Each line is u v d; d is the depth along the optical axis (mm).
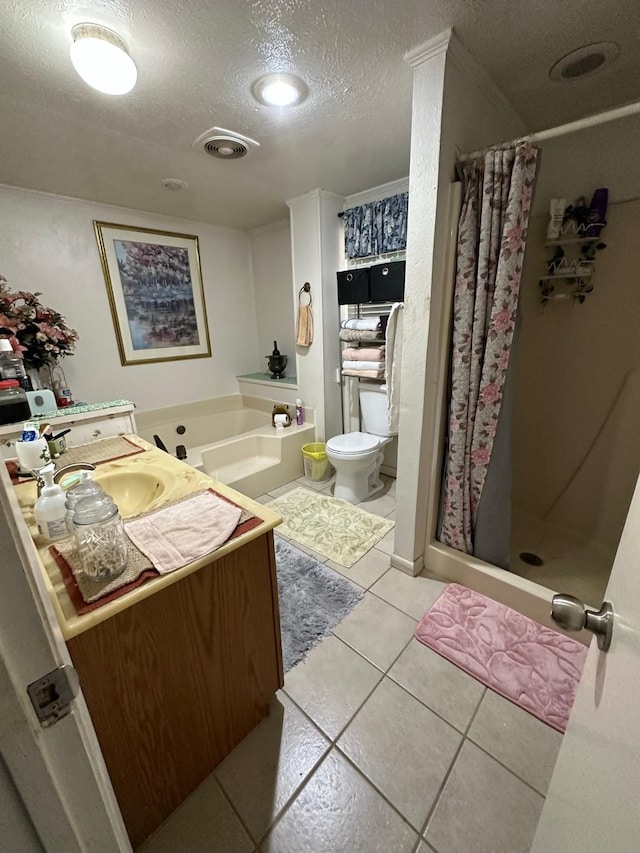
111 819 470
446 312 1466
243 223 3250
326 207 2551
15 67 1210
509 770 1008
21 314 1902
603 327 1785
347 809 936
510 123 1629
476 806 934
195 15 1039
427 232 1343
